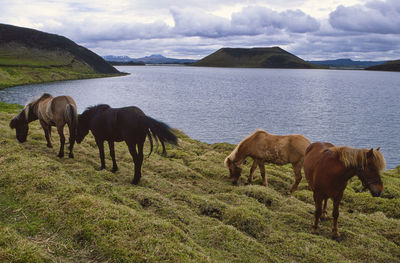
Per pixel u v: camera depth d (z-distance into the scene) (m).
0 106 29.64
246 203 8.12
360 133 41.38
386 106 71.12
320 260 5.68
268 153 10.12
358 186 12.02
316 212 6.88
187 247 5.10
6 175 6.97
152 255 4.63
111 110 8.77
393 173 16.83
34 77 117.12
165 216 6.50
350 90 118.69
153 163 11.35
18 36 179.00
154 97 79.12
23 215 5.47
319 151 7.07
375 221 8.03
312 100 81.44
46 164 8.06
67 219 5.35
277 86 133.00
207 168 12.08
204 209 7.40
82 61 190.62
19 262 4.04
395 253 6.41
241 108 62.84
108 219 5.37
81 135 10.21
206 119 48.69
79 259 4.47
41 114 10.78
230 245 5.75
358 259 5.98
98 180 8.23
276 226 7.01
